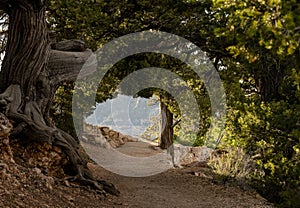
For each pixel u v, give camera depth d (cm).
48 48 933
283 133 909
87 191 863
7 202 572
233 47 467
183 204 994
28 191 671
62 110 1638
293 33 381
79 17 1084
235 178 1319
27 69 886
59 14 1163
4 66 896
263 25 417
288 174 890
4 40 1203
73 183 873
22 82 879
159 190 1165
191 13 1165
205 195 1140
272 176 1000
